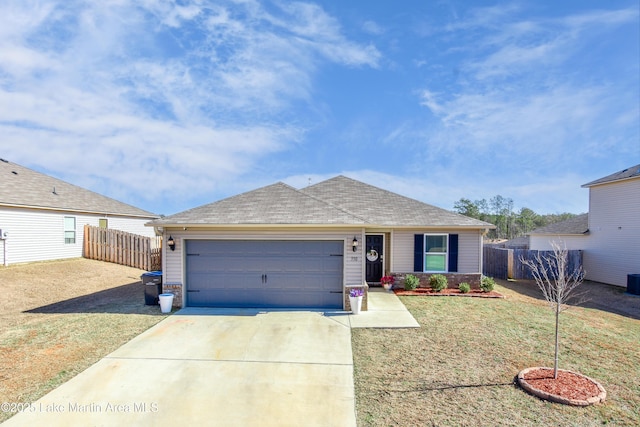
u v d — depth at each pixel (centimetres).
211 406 528
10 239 1706
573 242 1978
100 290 1423
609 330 913
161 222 1061
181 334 841
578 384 576
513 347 765
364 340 805
